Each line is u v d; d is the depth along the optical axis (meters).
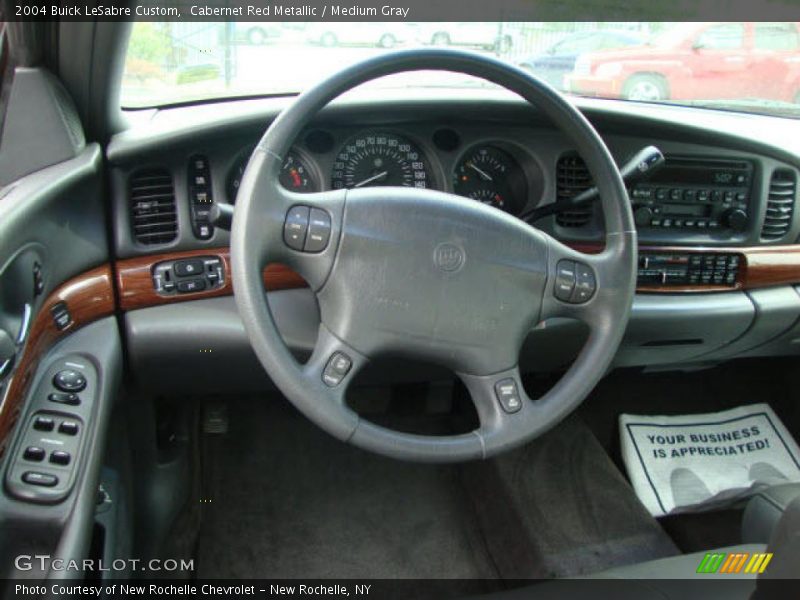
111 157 1.27
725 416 1.91
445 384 1.87
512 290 1.05
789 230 1.65
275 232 0.99
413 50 1.04
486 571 1.65
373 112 1.35
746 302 1.61
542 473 1.69
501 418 1.05
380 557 1.67
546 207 1.38
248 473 1.85
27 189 1.07
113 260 1.31
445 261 1.02
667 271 1.59
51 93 1.19
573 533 1.51
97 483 1.06
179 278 1.33
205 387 1.46
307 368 1.01
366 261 1.01
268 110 1.31
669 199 1.59
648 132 1.54
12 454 1.00
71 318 1.19
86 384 1.13
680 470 1.75
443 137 1.43
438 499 1.83
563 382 1.08
